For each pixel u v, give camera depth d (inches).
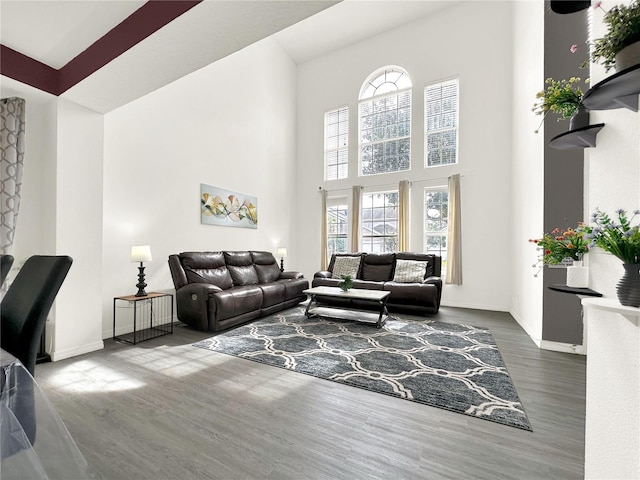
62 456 39.4
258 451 55.6
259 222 222.4
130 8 79.2
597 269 43.6
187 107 168.1
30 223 105.4
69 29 86.1
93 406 71.2
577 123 53.2
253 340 122.8
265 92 231.1
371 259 206.8
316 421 65.5
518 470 50.9
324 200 252.4
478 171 196.5
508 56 189.5
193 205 170.4
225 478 49.1
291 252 260.5
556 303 111.4
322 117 259.8
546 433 61.4
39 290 45.9
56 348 101.3
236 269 178.4
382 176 230.8
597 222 38.4
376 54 237.0
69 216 106.3
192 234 169.8
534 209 124.7
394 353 108.0
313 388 81.1
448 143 211.0
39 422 39.7
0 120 97.0
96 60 90.7
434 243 213.9
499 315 170.9
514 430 62.4
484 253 193.0
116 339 124.3
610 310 31.9
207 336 128.8
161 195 152.9
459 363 98.7
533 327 125.7
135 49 81.7
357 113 244.7
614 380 36.8
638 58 32.1
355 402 73.7
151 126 148.9
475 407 71.3
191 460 53.1
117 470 50.6
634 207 36.3
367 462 52.9
